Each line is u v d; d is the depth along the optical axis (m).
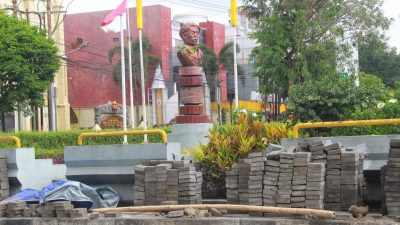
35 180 11.71
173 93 59.03
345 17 36.25
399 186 7.87
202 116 17.14
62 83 53.19
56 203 9.16
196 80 17.36
